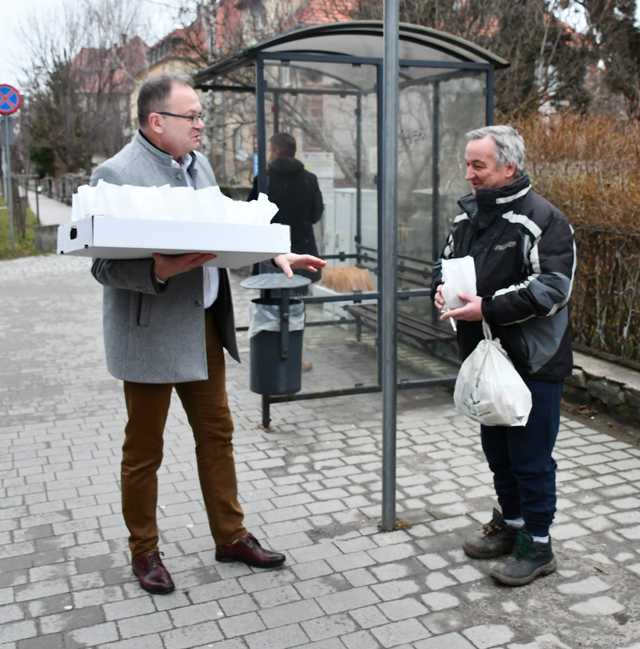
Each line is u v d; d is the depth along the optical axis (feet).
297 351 17.53
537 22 35.83
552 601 10.72
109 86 118.83
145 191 8.82
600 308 20.10
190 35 40.04
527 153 23.12
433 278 11.88
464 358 11.50
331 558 11.97
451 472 15.17
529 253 10.34
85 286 39.47
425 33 18.01
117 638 10.05
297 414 18.86
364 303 19.08
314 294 19.17
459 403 10.79
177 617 10.48
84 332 28.76
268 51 17.84
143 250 8.75
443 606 10.65
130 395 10.68
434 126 20.21
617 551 12.06
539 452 10.82
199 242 8.78
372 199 20.44
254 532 12.85
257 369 17.49
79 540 12.69
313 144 19.92
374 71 19.53
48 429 18.19
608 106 41.91
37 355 25.32
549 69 38.19
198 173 10.87
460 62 18.57
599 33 41.39
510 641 9.87
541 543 11.11
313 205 20.11
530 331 10.56
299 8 38.11
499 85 35.53
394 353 12.32
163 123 10.15
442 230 20.77
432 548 12.22
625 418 17.83
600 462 15.65
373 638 9.98
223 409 11.41
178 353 10.28
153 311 10.21
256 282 17.16
